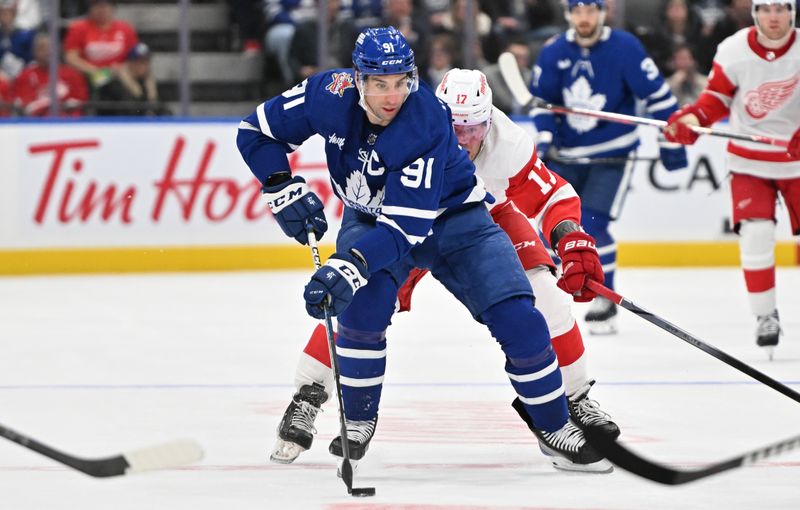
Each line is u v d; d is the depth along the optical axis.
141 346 18.03
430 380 15.08
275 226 27.84
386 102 9.17
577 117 19.73
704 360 16.50
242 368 16.11
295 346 18.00
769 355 16.50
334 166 9.85
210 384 14.91
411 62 9.16
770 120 16.64
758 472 10.24
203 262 27.66
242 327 19.94
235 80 29.34
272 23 28.94
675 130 16.66
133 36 28.38
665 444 11.43
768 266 16.48
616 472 10.34
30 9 28.03
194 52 29.27
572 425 10.29
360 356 10.11
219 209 27.64
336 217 27.69
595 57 19.50
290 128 10.11
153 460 7.76
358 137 9.60
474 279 9.92
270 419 12.77
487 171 10.72
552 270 10.87
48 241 27.31
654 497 9.43
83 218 27.36
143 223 27.50
